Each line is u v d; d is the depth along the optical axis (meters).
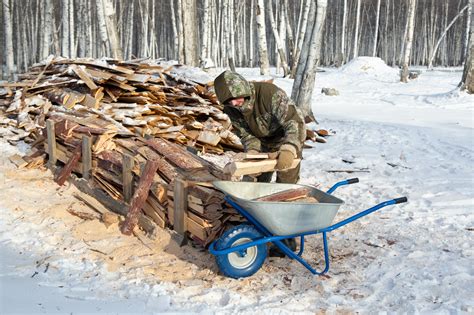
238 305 3.52
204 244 4.30
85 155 5.89
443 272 4.15
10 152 7.54
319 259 4.42
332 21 54.91
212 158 8.05
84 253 4.32
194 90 9.07
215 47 31.33
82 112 7.58
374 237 4.97
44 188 5.96
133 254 4.34
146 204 4.99
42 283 3.67
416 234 5.07
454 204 6.02
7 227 4.78
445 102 17.14
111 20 14.09
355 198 6.37
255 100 4.07
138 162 5.21
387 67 32.31
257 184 4.16
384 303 3.66
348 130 11.10
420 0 61.12
